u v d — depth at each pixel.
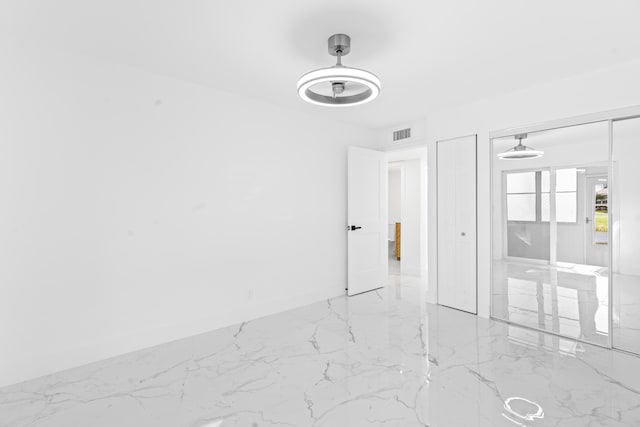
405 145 4.71
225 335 3.20
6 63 2.32
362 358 2.69
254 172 3.69
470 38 2.36
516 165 3.39
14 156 2.36
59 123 2.53
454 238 3.91
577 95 2.97
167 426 1.87
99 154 2.71
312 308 4.03
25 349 2.40
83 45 2.50
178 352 2.82
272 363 2.61
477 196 3.70
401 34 2.31
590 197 2.95
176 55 2.65
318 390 2.22
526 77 3.04
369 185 4.79
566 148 3.08
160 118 3.03
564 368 2.50
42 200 2.47
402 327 3.37
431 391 2.20
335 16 2.10
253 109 3.67
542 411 1.97
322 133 4.36
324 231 4.39
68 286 2.57
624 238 2.80
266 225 3.79
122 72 2.81
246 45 2.48
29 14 2.10
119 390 2.24
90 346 2.66
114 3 1.98
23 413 2.00
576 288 3.05
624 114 2.72
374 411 1.98
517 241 3.42
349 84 3.07
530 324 3.35
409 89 3.33
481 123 3.64
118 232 2.80
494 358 2.67
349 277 4.55
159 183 3.02
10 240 2.35
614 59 2.67
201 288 3.28
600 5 1.97
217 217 3.40
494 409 1.99
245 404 2.07
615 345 2.85
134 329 2.88
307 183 4.20
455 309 3.93
